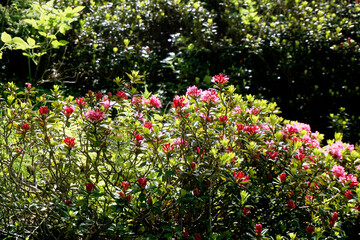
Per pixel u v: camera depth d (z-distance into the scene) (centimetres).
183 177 259
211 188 251
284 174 262
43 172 303
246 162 279
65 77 614
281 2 771
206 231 261
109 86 639
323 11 704
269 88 675
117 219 247
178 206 260
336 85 648
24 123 285
